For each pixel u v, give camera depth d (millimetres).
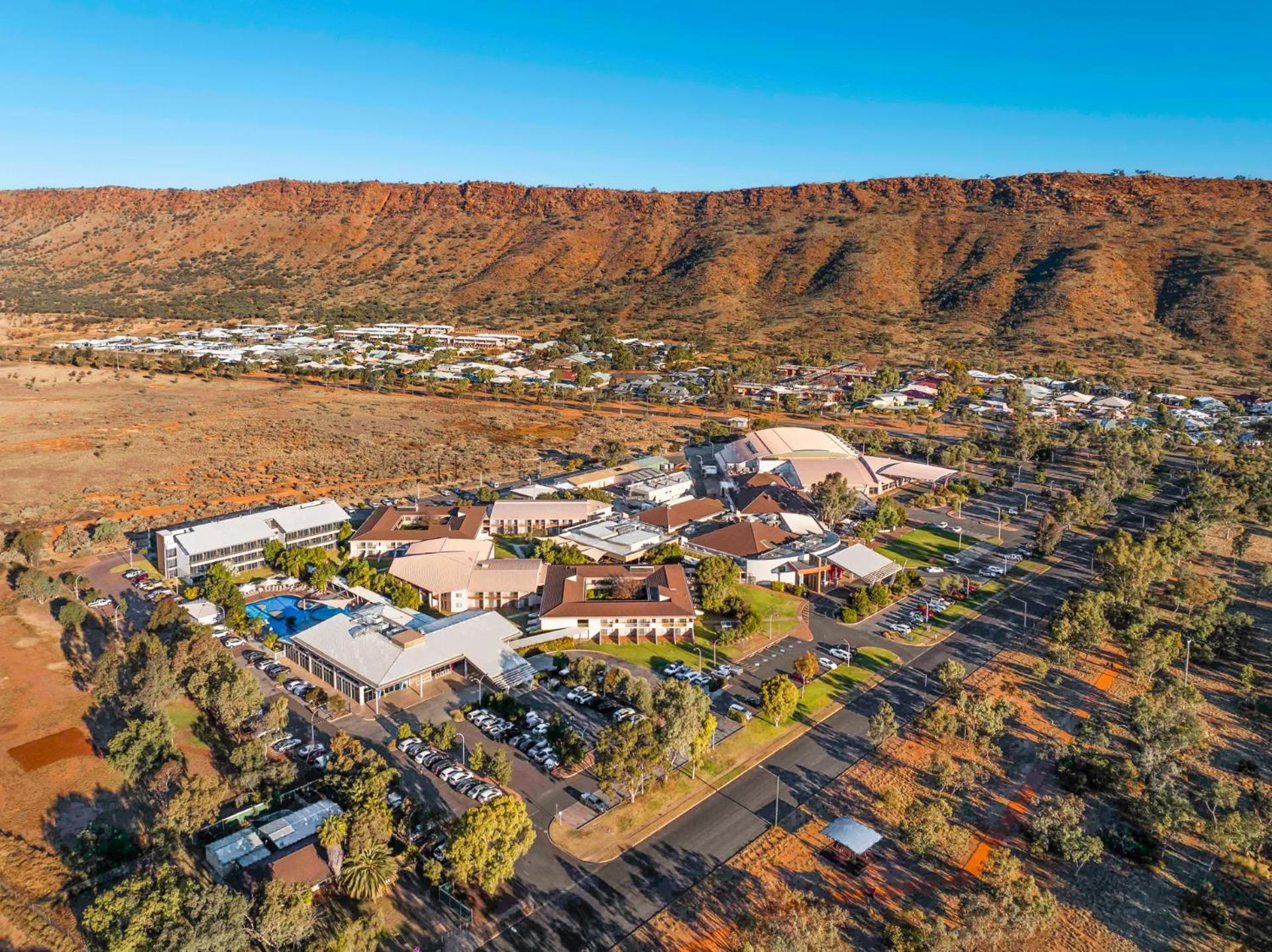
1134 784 74500
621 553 129375
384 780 68625
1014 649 103500
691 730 74812
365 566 119188
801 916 54875
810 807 72000
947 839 65438
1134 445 199625
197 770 75188
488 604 114625
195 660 86812
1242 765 76938
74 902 59406
